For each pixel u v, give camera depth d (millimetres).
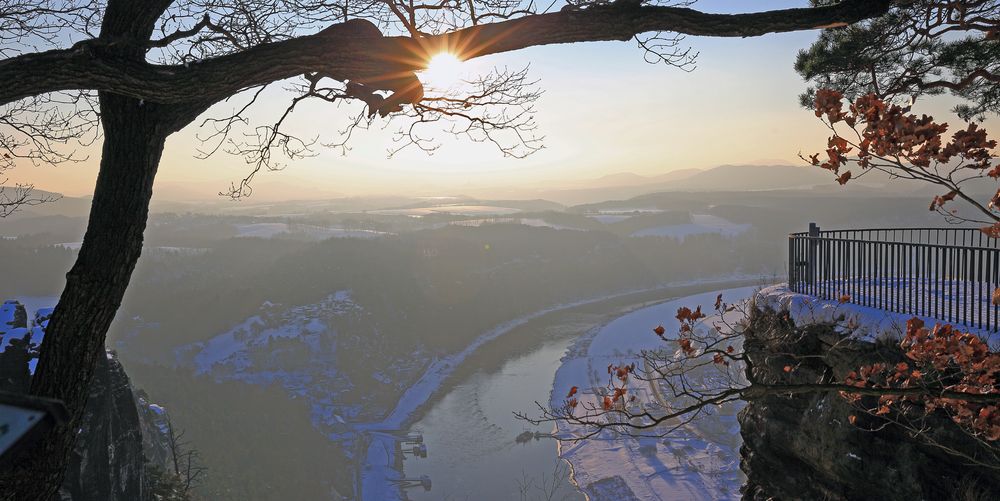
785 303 13211
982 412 7652
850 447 11336
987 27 6582
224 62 4215
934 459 10125
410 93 4719
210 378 110438
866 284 13750
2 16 5500
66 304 4445
